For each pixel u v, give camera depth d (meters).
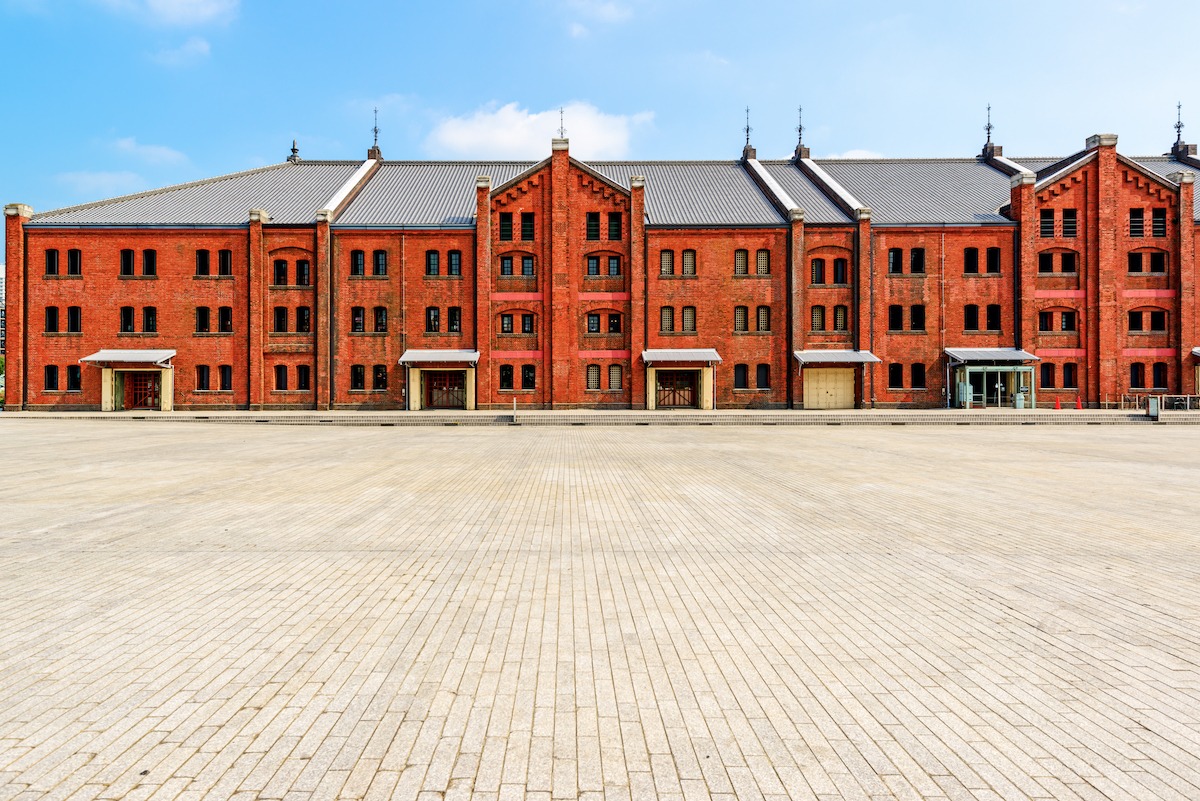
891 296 39.81
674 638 4.76
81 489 11.22
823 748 3.34
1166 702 3.81
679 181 46.97
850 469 14.12
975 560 6.84
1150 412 30.92
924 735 3.46
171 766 3.17
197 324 39.25
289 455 16.92
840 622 5.09
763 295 40.06
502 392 39.84
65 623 4.99
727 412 35.75
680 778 3.09
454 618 5.15
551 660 4.37
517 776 3.10
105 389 38.47
